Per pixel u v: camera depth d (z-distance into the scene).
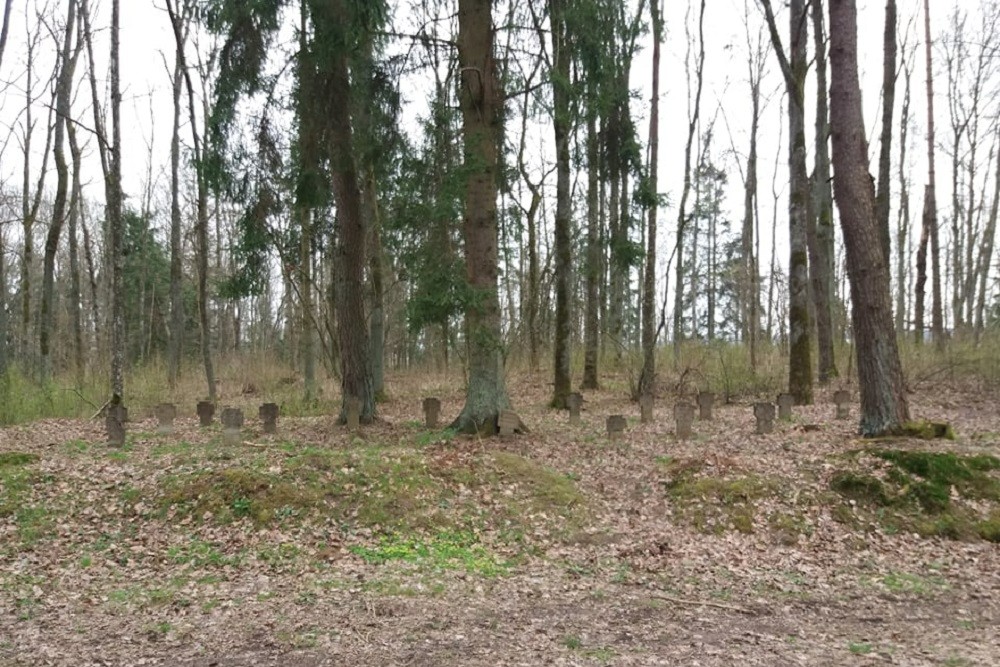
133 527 8.14
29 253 21.83
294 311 28.28
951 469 8.69
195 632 5.44
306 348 17.81
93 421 15.31
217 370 26.94
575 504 8.84
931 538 7.84
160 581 6.75
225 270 34.53
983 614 5.92
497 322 12.04
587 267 20.09
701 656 4.92
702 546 7.80
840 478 8.84
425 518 8.27
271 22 11.70
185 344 39.28
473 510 8.55
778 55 14.73
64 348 38.69
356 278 13.38
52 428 14.02
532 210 22.89
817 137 18.23
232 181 12.57
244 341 45.69
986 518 8.05
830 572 7.05
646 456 10.73
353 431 12.45
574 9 11.45
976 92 26.00
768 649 5.07
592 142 15.66
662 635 5.37
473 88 11.91
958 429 11.50
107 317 33.19
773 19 14.60
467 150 11.23
